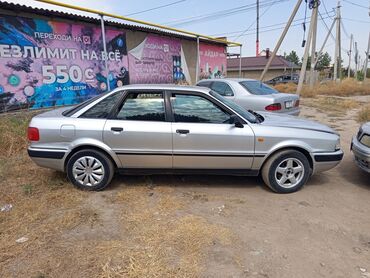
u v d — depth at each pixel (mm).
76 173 4121
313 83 23125
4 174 4668
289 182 4211
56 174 4680
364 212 3717
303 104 14844
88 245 2914
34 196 3947
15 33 8688
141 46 13273
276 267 2664
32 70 9227
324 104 14820
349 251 2922
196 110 4109
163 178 4668
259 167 4172
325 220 3494
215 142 4012
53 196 3936
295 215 3602
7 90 8648
